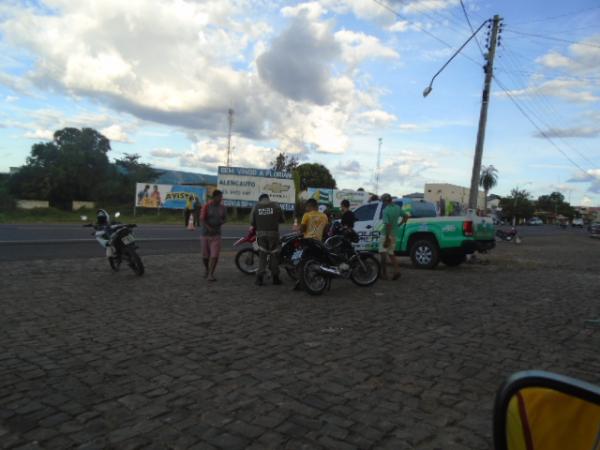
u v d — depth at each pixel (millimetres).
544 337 5801
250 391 3896
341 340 5434
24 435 3088
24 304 6785
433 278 10594
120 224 9805
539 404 1390
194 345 5094
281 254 9086
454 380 4281
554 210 150625
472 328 6141
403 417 3504
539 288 9617
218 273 10336
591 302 8172
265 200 9008
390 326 6133
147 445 2996
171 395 3777
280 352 4941
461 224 11695
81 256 12172
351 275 9172
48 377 4098
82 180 50281
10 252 12328
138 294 7758
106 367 4371
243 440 3090
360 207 13266
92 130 53750
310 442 3088
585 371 4637
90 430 3178
